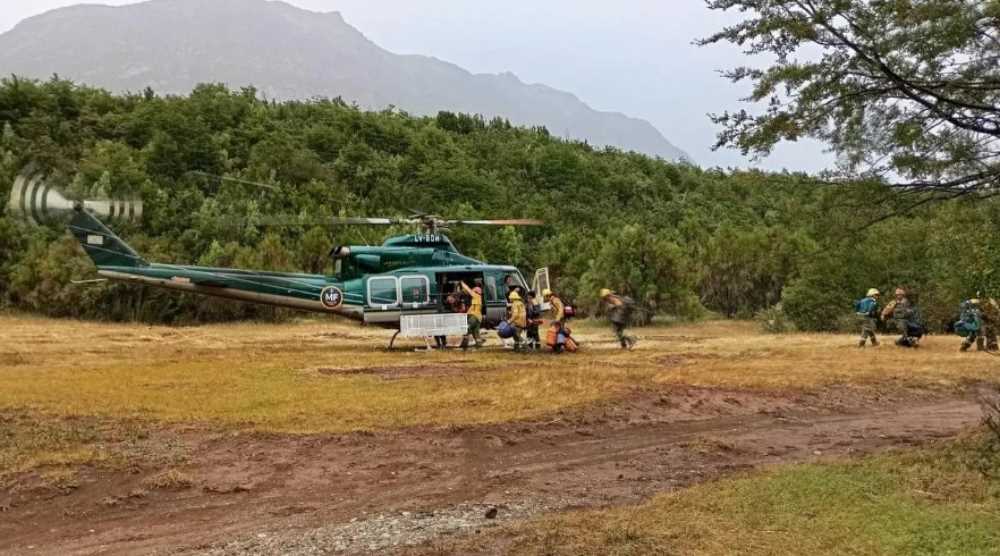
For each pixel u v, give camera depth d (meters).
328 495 6.12
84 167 32.69
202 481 6.34
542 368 12.87
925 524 5.30
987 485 6.22
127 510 5.70
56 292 24.86
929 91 6.72
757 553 4.76
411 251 17.38
